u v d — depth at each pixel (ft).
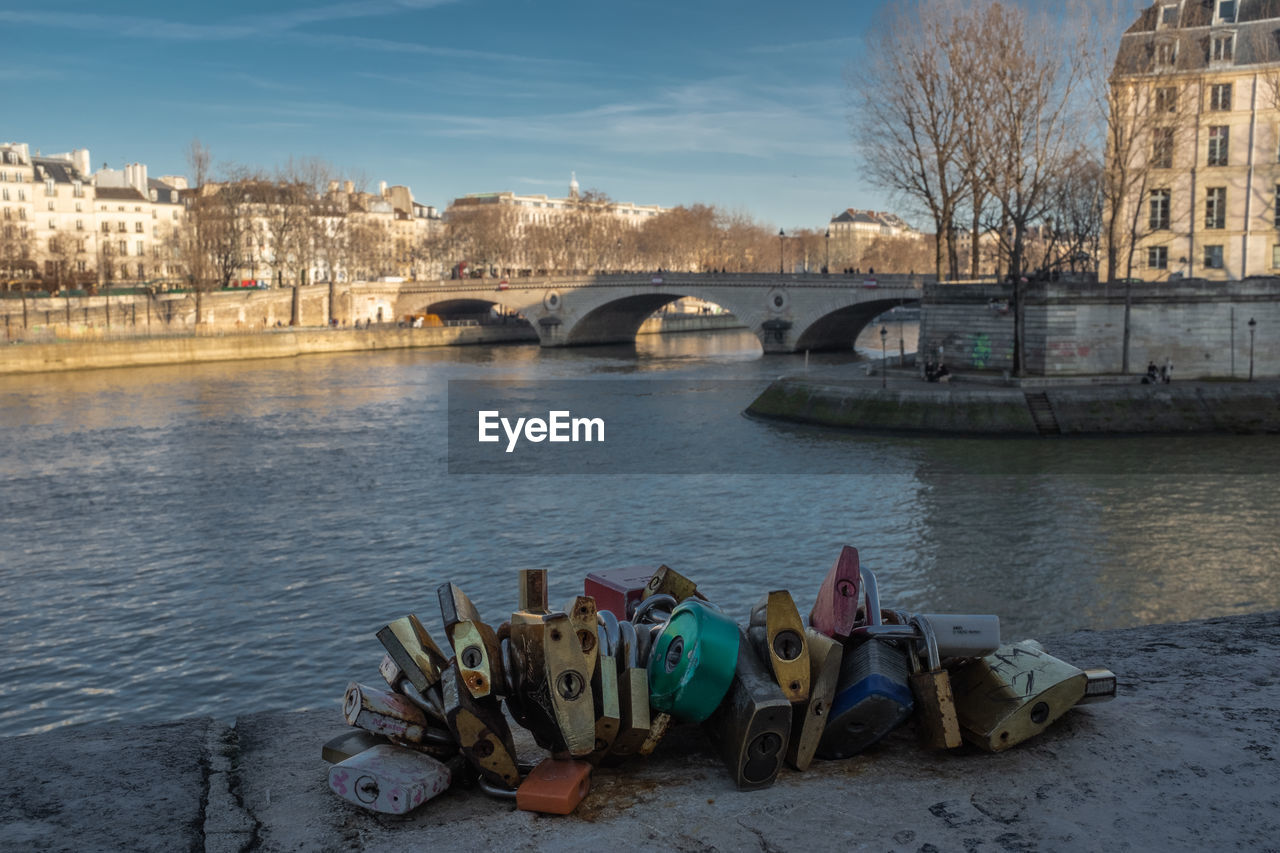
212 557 114.83
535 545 118.01
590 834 13.74
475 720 14.44
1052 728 16.75
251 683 79.46
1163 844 13.19
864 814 14.14
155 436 202.18
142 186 620.90
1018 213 219.00
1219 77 242.78
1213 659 20.07
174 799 14.97
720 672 15.03
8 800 14.90
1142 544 114.73
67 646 87.61
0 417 228.63
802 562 109.60
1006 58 227.61
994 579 103.24
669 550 114.83
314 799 15.05
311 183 485.56
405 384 296.10
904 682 15.69
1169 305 212.64
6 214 552.00
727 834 13.66
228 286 460.96
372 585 103.76
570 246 587.68
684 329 586.04
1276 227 241.35
